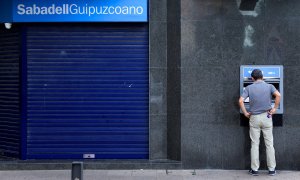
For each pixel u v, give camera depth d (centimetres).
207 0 895
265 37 894
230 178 840
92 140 941
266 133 855
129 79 940
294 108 893
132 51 938
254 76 855
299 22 890
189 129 903
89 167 910
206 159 904
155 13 924
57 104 941
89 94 941
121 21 919
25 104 940
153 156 936
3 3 929
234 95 898
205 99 901
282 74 888
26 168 910
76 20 917
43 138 944
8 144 977
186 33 896
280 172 885
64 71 939
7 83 972
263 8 892
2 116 986
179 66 902
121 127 941
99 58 938
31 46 938
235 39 895
